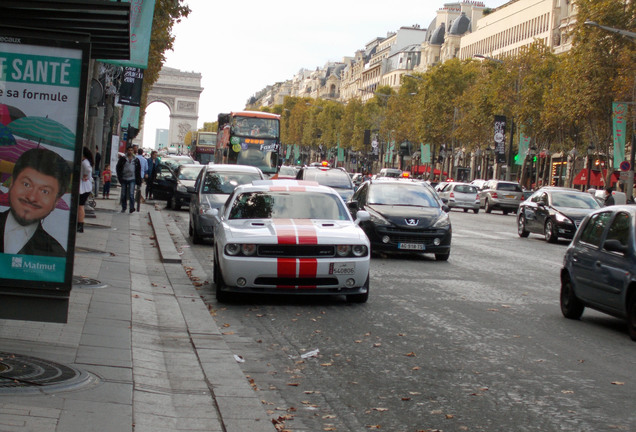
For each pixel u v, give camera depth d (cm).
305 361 896
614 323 1208
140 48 2088
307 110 17062
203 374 795
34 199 739
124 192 2953
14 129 734
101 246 1805
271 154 4956
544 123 5859
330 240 1245
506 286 1579
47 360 746
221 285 1248
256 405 693
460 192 5306
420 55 15175
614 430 667
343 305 1274
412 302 1325
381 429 659
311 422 673
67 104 736
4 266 739
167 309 1149
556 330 1122
